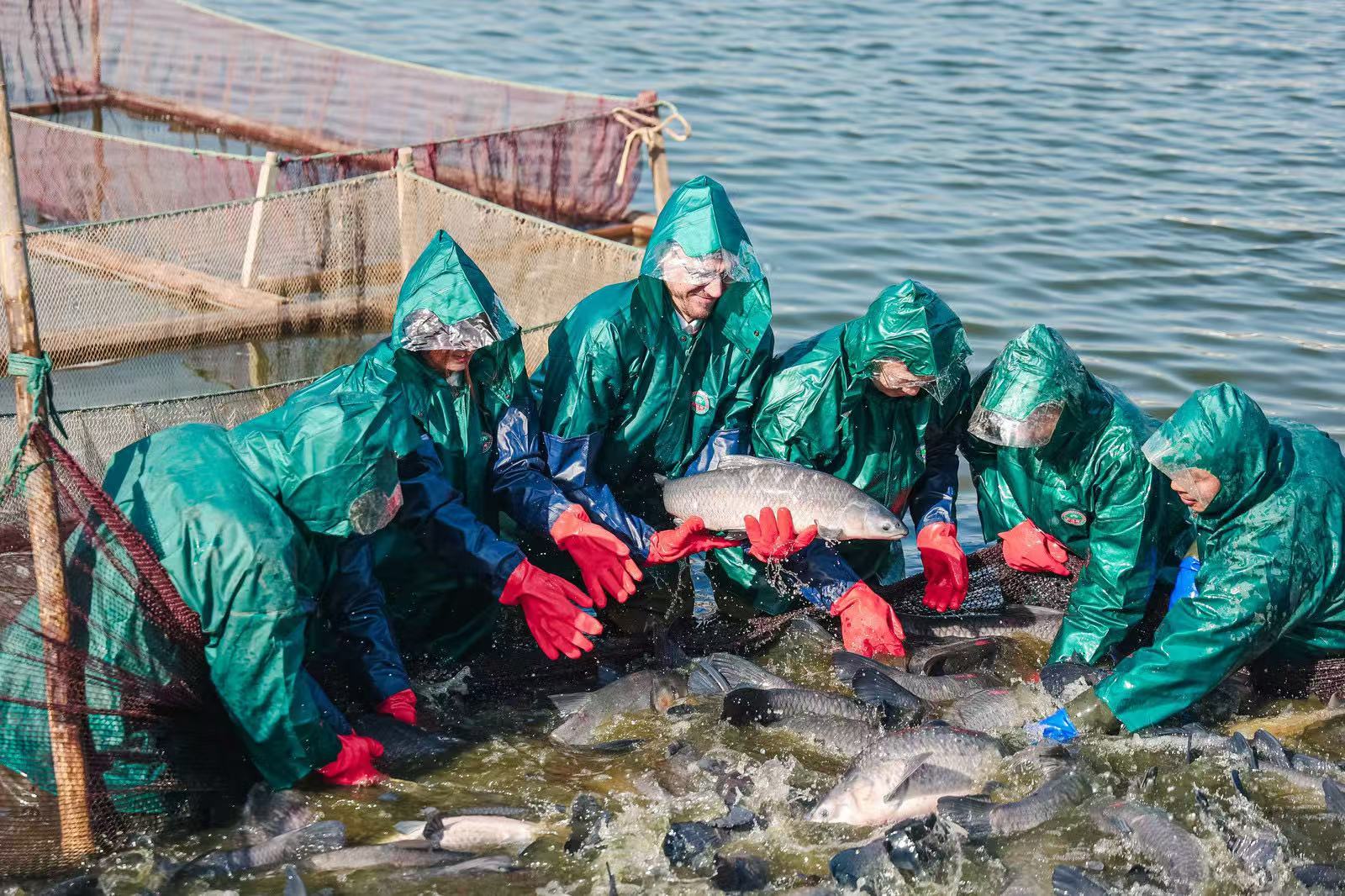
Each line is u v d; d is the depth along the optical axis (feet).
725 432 26.17
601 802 21.70
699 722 23.73
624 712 23.86
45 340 35.86
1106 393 25.04
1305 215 54.60
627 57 75.87
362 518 20.15
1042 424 23.48
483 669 25.16
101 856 19.99
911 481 26.68
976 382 26.30
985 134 64.80
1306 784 22.06
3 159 17.98
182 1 62.75
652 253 24.40
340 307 40.11
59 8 63.67
